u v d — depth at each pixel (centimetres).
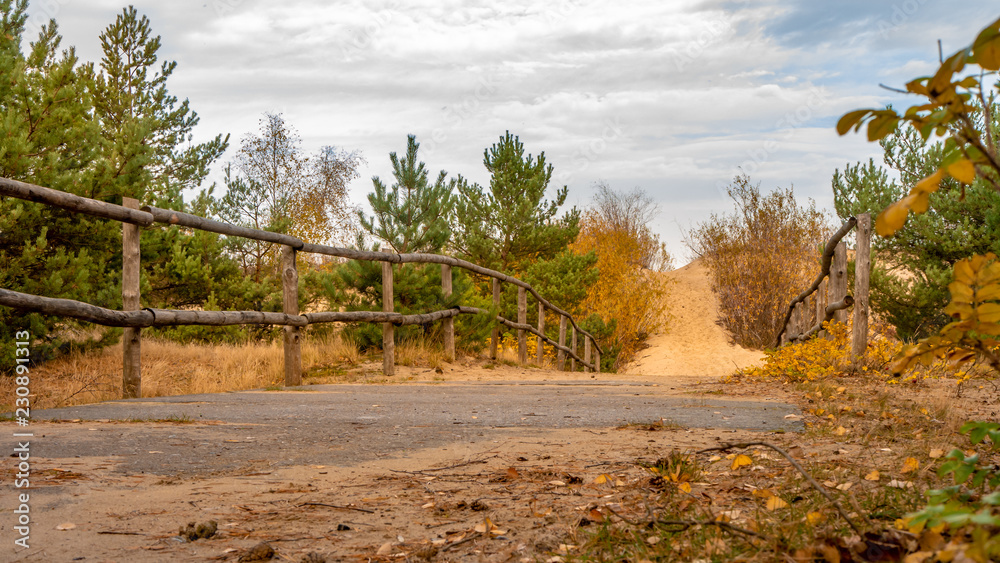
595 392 723
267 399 622
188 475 317
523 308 1481
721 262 2538
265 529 237
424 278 1166
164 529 233
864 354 771
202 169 1867
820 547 174
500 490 296
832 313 912
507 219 2091
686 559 193
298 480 313
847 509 228
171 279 1288
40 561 198
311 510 263
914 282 1650
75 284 863
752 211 2452
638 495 276
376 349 1161
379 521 250
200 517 250
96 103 1669
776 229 2422
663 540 209
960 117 122
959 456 175
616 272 2452
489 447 397
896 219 121
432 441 416
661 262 3397
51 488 281
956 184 1602
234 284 1377
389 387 771
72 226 898
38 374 835
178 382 831
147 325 635
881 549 173
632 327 2389
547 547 216
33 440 381
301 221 2375
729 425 473
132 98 1739
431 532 237
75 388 765
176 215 652
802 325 1245
